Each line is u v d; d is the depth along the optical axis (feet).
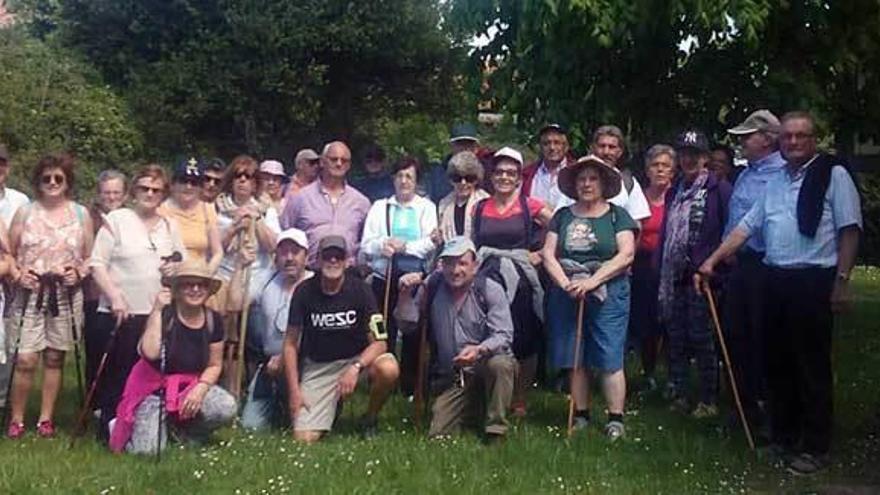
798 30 39.22
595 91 40.47
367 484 26.68
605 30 37.17
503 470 27.76
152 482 26.96
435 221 34.55
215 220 33.45
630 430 31.30
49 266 30.71
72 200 32.07
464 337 30.66
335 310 30.73
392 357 31.01
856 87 41.68
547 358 33.65
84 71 76.23
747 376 30.99
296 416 30.76
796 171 28.32
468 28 41.14
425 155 80.18
